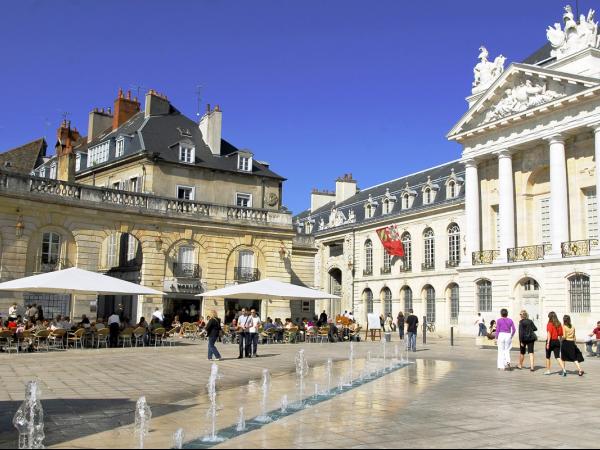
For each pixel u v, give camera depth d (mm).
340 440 6543
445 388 11023
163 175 32875
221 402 9242
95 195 24172
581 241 28953
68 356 16531
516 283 31828
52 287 17297
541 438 6785
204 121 36625
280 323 26125
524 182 33375
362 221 49406
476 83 38188
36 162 46594
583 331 27828
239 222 27781
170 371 13570
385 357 18391
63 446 6281
